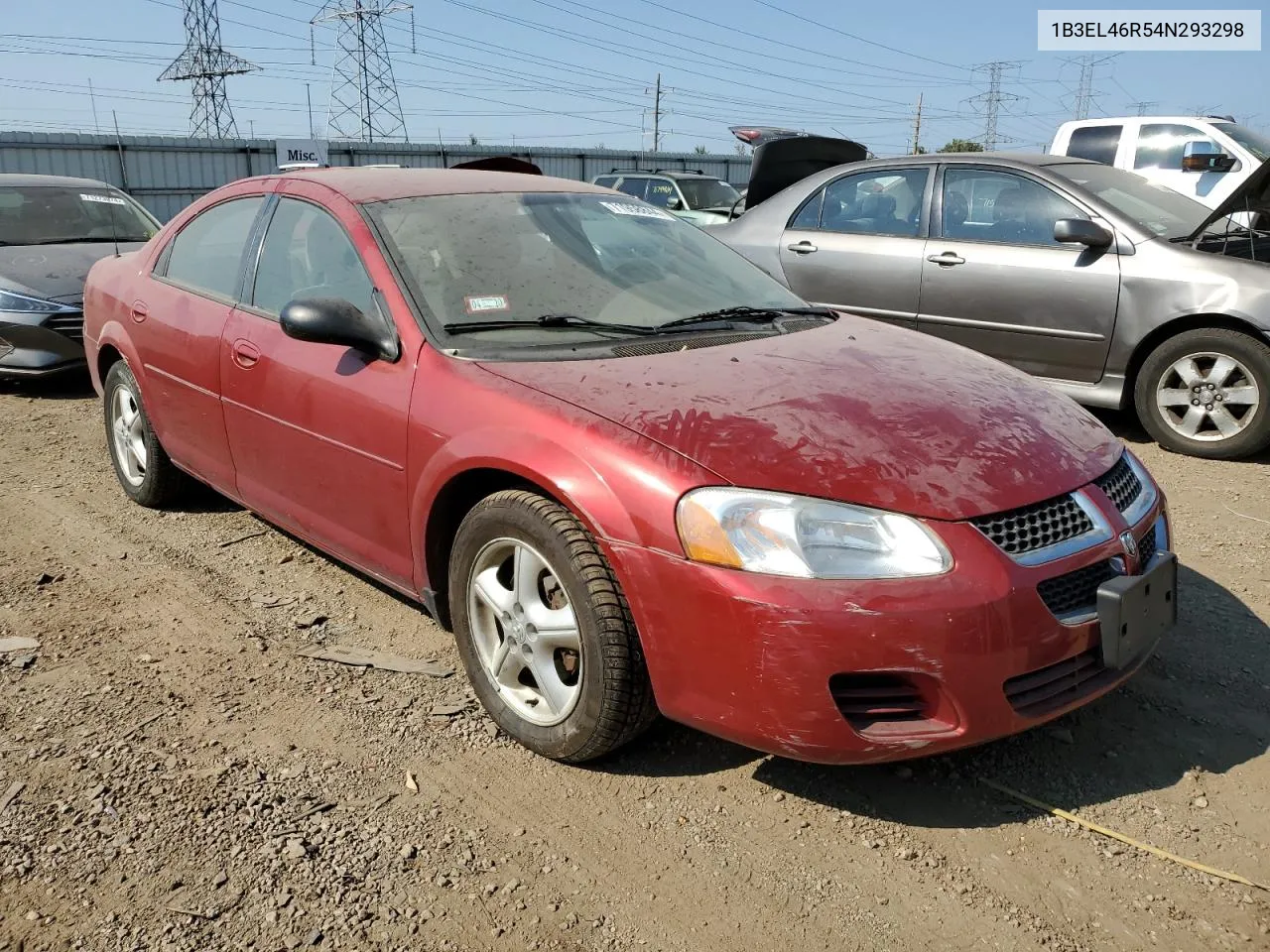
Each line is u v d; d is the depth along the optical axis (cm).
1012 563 231
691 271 365
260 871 232
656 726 292
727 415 253
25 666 323
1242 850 241
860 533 227
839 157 838
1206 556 413
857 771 271
